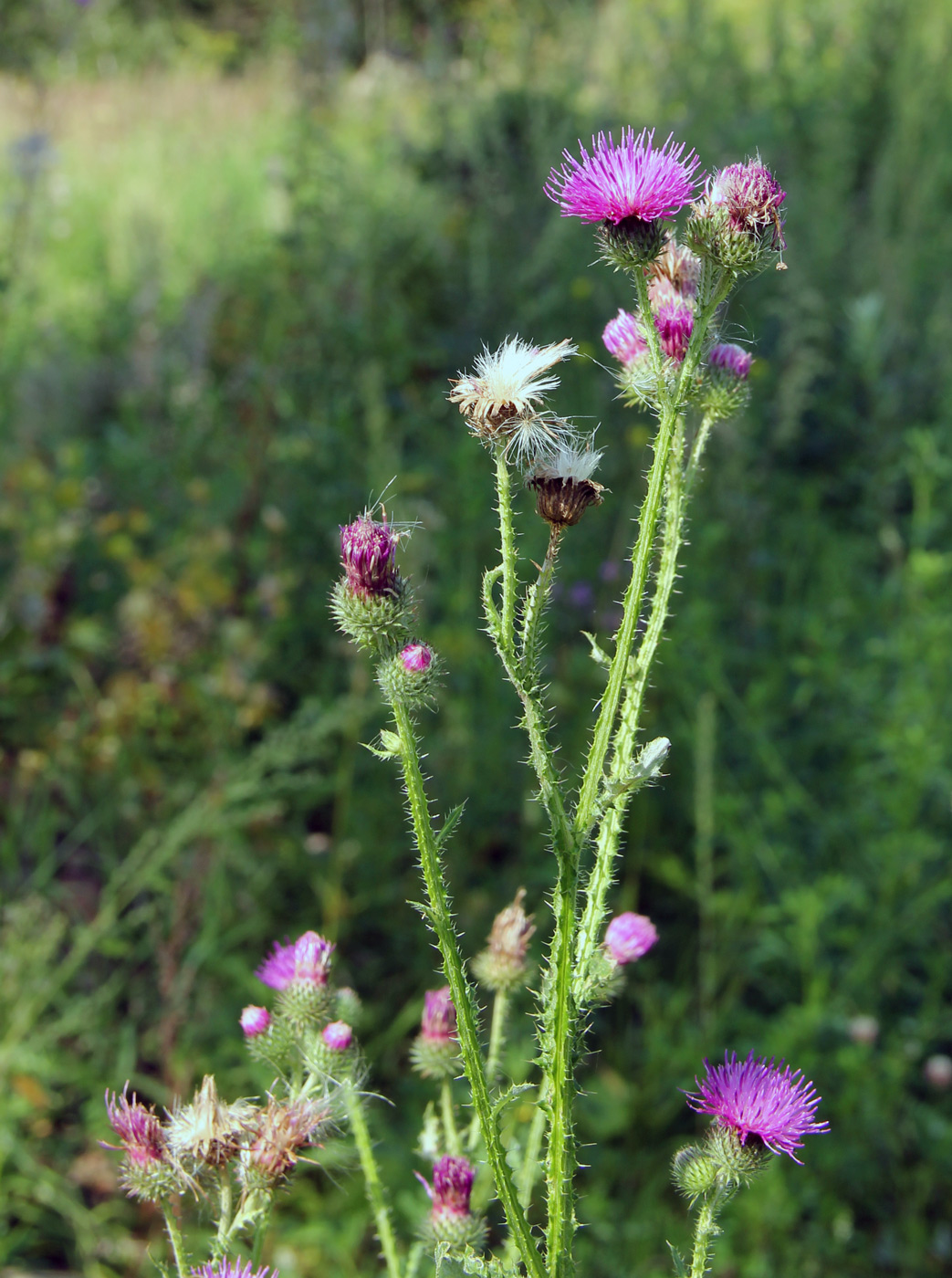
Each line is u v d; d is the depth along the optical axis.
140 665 4.51
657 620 1.37
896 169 7.18
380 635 1.38
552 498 1.30
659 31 8.82
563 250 6.41
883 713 4.02
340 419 5.25
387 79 9.07
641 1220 3.17
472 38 9.06
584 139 7.15
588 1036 3.65
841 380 6.04
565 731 4.42
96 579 4.93
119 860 4.02
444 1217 1.60
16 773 4.18
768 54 9.45
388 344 6.16
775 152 7.30
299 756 4.00
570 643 4.77
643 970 3.90
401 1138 3.27
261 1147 1.45
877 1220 3.29
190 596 4.31
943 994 3.80
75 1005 3.43
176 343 6.38
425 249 6.88
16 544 4.77
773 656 4.86
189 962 3.40
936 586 4.45
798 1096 1.37
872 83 8.52
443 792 4.21
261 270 7.07
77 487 4.79
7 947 3.39
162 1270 1.47
